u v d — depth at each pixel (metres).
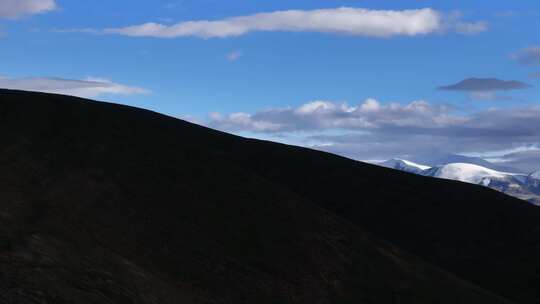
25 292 25.89
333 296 47.94
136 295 33.34
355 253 55.91
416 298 51.78
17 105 63.91
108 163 55.94
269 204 58.31
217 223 52.12
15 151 52.56
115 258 38.38
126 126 67.12
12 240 32.16
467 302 54.41
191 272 43.66
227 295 42.66
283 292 45.78
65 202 46.19
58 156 54.47
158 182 55.56
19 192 44.62
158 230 47.72
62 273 30.39
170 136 68.88
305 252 52.41
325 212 62.59
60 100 68.88
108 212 47.47
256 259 48.78
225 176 61.28
